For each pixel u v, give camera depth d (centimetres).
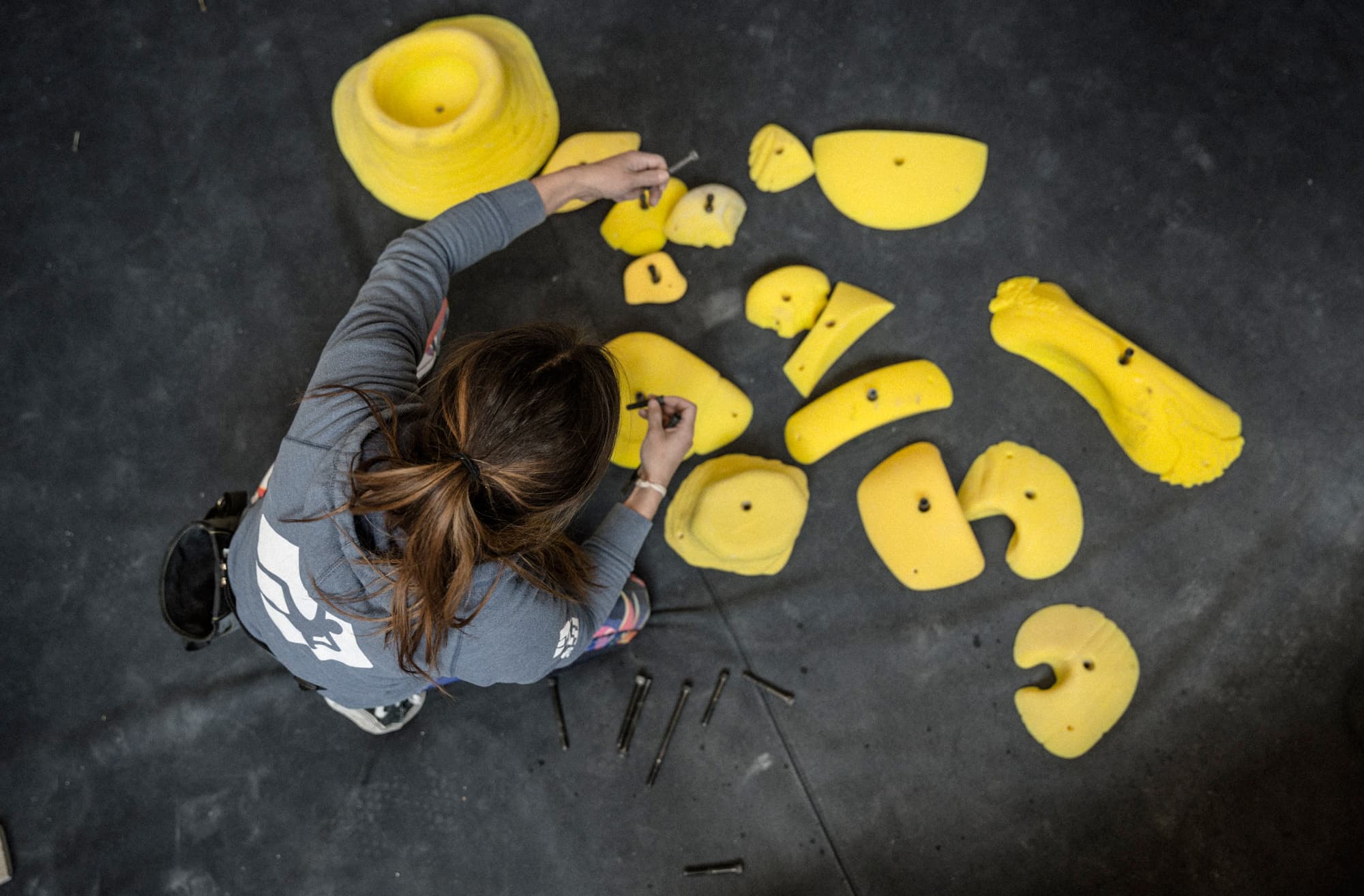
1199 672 152
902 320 166
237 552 102
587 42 180
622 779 151
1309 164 171
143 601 158
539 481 79
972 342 165
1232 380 162
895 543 155
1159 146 173
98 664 156
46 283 171
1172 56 177
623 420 157
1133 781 148
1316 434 159
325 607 88
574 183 124
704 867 147
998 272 168
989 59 178
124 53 182
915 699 152
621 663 155
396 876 148
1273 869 144
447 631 85
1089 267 167
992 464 159
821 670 154
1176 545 156
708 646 155
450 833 149
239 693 154
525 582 90
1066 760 150
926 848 147
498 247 117
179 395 166
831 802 149
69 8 184
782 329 163
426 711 154
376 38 181
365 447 84
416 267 104
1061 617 154
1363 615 152
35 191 175
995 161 173
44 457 164
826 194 171
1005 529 159
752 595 157
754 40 180
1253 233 168
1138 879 145
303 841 149
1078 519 156
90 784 151
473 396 77
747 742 151
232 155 176
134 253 172
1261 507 157
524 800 150
